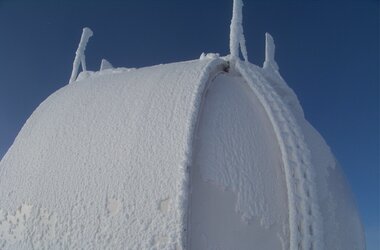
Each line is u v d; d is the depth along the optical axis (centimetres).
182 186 397
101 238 414
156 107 475
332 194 490
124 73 602
